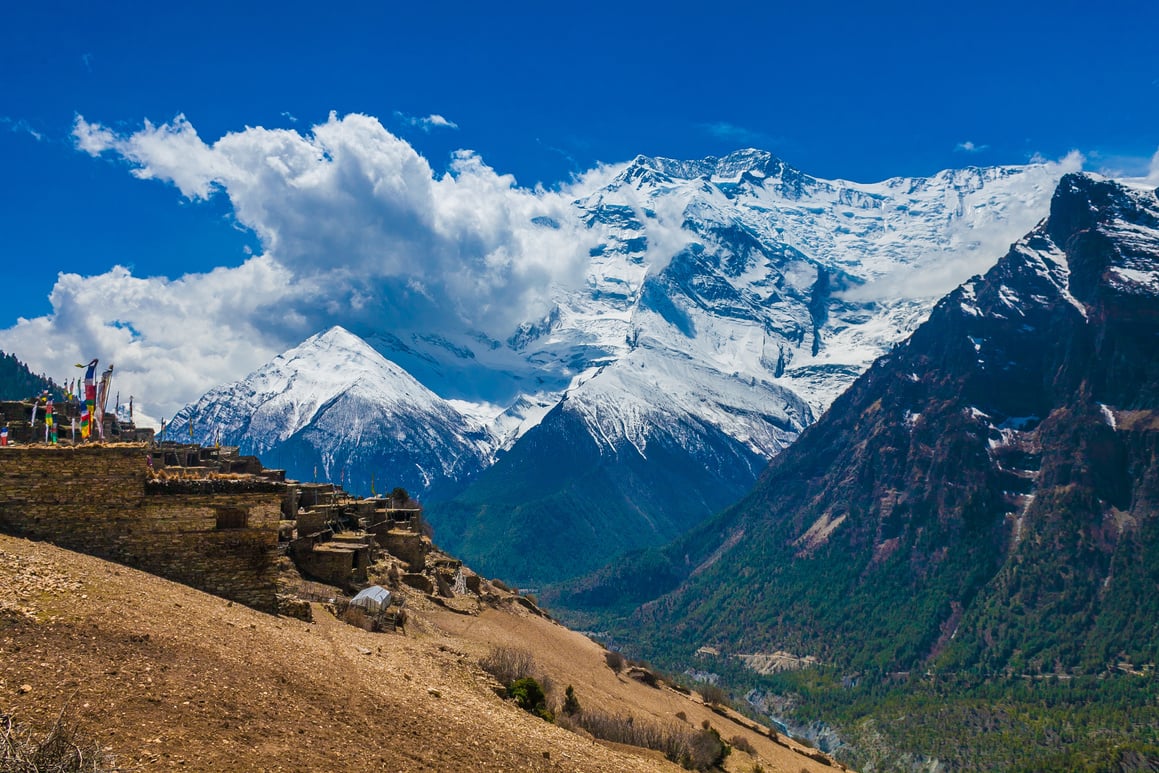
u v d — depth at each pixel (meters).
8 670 26.06
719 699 109.62
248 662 32.41
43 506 40.69
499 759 33.25
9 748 21.34
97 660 28.33
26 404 94.88
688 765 55.84
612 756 40.50
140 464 42.44
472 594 95.00
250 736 27.03
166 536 42.59
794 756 93.56
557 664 76.38
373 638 47.84
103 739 23.94
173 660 30.12
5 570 32.91
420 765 29.81
